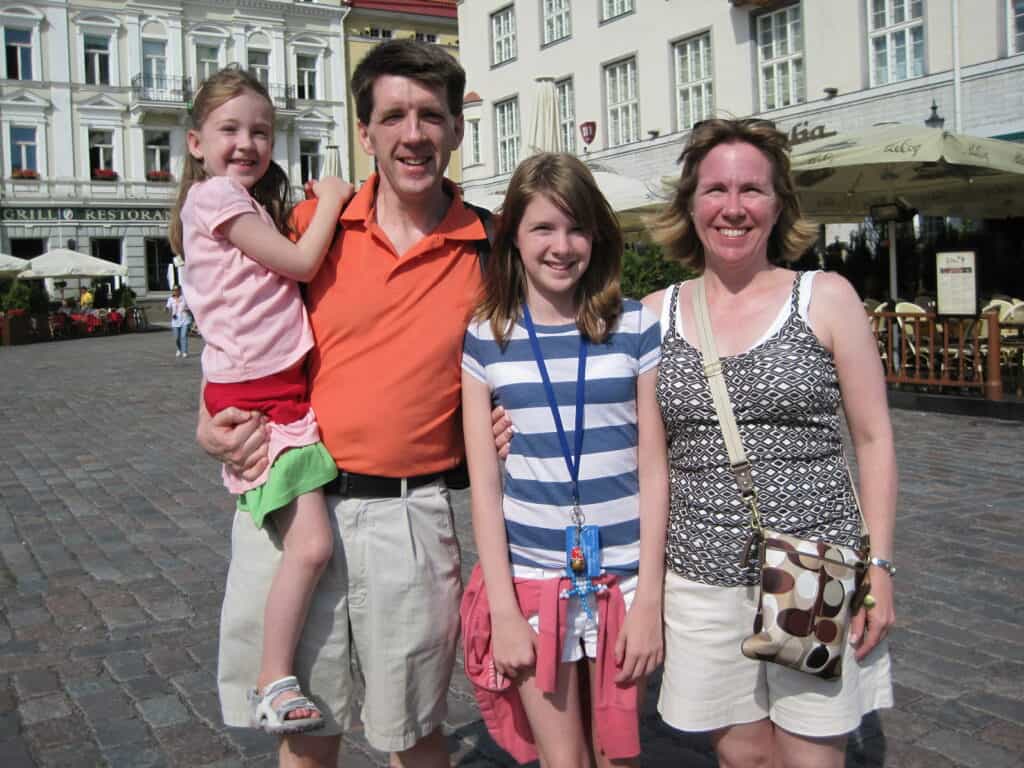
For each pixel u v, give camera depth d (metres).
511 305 2.46
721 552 2.39
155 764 3.50
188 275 2.59
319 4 42.75
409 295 2.52
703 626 2.43
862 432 2.41
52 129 38.69
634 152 23.77
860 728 3.61
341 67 43.78
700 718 2.44
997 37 16.34
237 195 2.54
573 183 2.34
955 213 14.95
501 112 28.30
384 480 2.53
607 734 2.46
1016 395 10.69
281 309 2.52
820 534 2.33
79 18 38.53
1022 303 12.28
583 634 2.46
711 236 2.46
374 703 2.57
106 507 7.56
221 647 2.63
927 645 4.39
